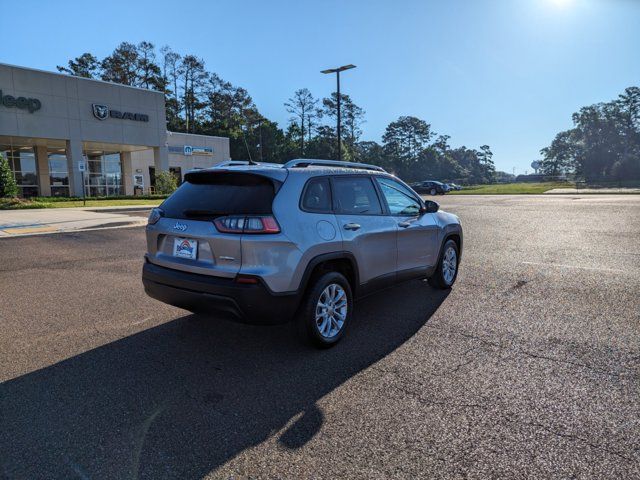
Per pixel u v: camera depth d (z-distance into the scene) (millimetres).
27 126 28156
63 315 5086
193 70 76688
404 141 114812
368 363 3766
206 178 4133
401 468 2412
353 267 4336
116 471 2400
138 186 40562
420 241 5391
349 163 4961
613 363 3713
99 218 16078
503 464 2439
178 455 2533
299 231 3766
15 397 3191
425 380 3441
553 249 9352
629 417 2904
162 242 4125
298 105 85375
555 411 2980
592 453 2533
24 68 27797
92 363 3781
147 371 3631
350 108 89875
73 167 30500
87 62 72562
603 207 20500
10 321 4879
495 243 10203
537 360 3785
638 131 92938
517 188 56844
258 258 3551
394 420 2887
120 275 7156
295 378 3494
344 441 2662
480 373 3551
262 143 75375
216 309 3705
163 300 4094
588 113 95625
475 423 2842
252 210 3648
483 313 5074
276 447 2605
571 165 118375
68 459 2498
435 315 5016
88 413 2980
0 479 2326
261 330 4594
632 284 6340
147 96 34312
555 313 5051
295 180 3945
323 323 4066
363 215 4543
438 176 112250
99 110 31453
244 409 3031
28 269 7598
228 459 2498
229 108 80000
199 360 3848
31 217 16328
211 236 3664
